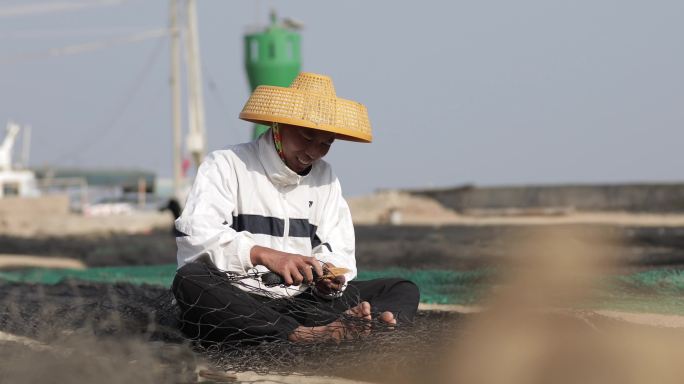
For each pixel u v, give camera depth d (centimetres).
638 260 1170
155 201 7562
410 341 469
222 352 493
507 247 1461
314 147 545
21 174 7506
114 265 1539
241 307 502
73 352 422
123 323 539
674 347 456
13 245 2050
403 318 534
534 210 4850
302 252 564
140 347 437
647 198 5009
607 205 5078
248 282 538
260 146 557
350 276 566
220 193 546
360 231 2642
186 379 418
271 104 536
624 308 685
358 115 547
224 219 542
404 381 434
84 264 1579
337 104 539
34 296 717
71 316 589
